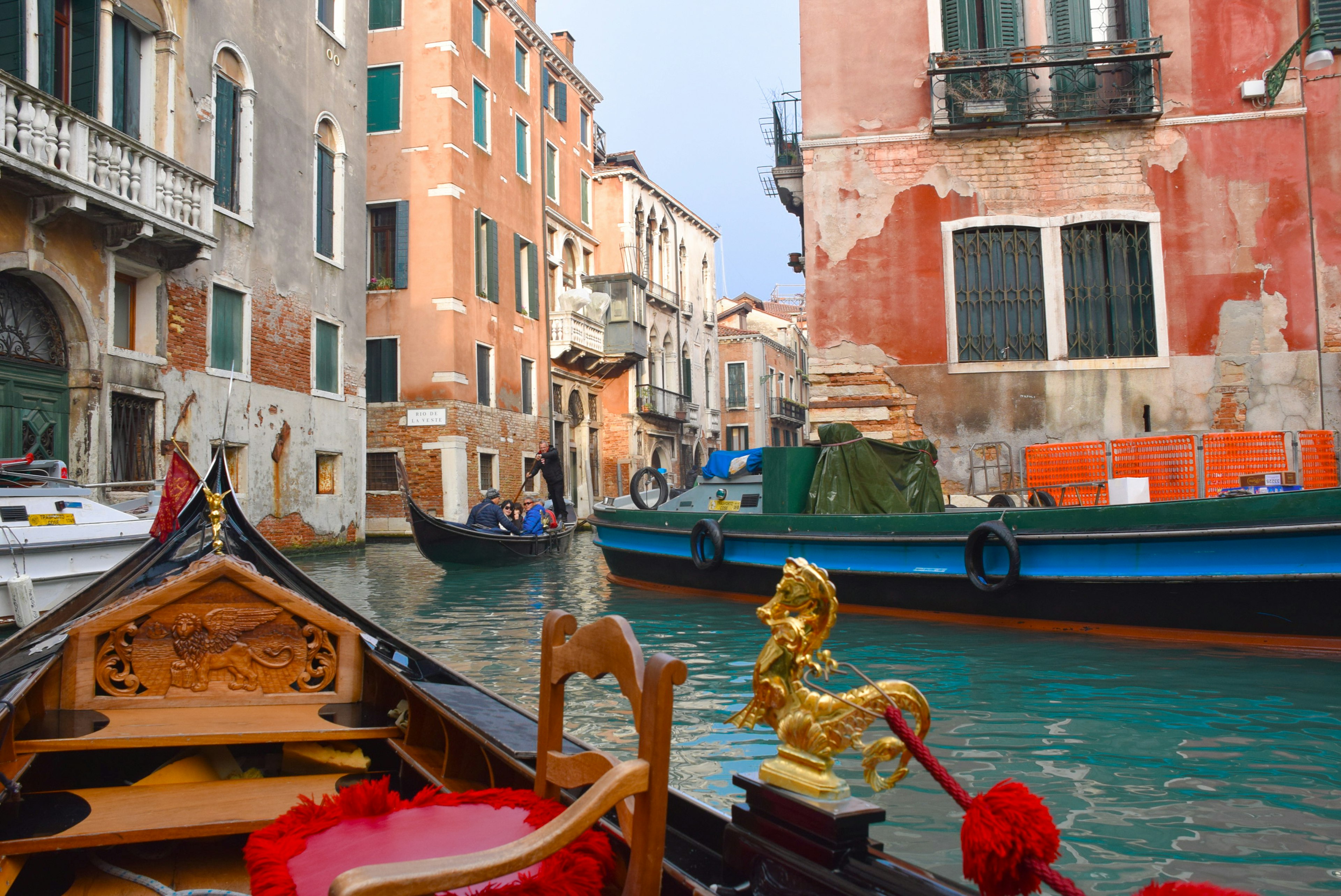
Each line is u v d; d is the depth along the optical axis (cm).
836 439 948
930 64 1195
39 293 1115
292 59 1611
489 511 1502
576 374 2758
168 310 1295
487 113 2281
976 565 766
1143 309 1191
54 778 302
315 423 1662
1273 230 1172
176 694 333
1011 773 394
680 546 1053
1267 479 905
